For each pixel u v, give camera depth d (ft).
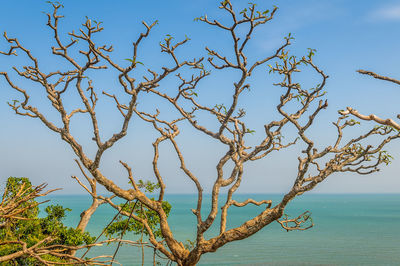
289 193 41.09
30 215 55.21
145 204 45.44
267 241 246.06
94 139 40.55
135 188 45.27
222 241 42.47
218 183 43.50
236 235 42.16
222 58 39.50
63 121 41.47
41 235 53.72
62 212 59.93
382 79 23.93
